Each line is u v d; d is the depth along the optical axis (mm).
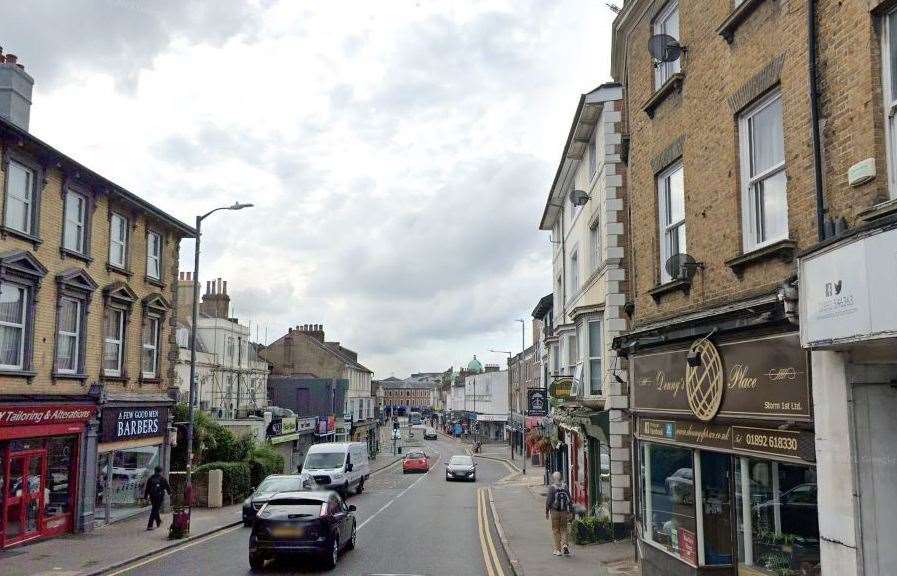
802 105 8344
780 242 8469
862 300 6398
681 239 12180
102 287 21250
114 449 21906
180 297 45438
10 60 19453
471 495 34906
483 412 105562
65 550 17109
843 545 7191
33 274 17953
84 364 20297
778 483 8766
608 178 20047
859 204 7312
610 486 19344
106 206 21578
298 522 14750
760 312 8852
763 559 9094
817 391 7656
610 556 16375
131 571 14766
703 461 10867
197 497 27422
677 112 12000
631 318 15250
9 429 17047
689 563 10992
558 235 32781
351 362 81188
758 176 9531
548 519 23953
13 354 17688
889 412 7191
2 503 17062
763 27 9281
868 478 7094
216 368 45062
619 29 14844
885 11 7125
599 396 21016
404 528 22062
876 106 7125
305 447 51562
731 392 9664
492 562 16125
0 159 16875
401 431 126000
